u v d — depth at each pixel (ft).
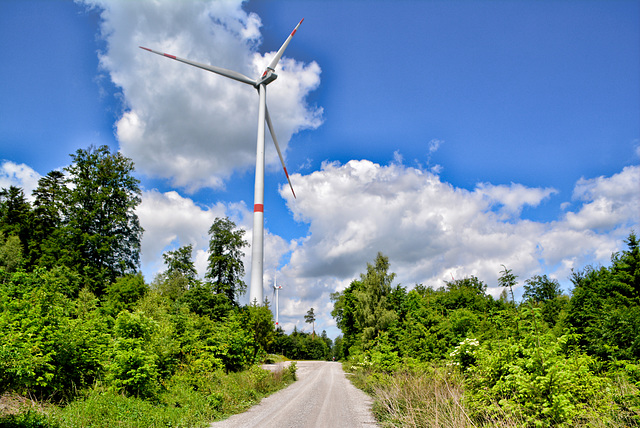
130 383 31.27
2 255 86.63
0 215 116.67
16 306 28.94
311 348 318.86
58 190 116.47
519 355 23.07
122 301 85.66
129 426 24.26
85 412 24.56
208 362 49.03
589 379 21.09
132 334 35.78
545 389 19.25
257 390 52.80
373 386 52.24
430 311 68.28
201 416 31.68
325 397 49.83
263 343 131.34
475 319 56.18
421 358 58.59
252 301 140.05
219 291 153.07
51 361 27.96
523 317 23.38
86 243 106.83
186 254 158.71
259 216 172.45
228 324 70.54
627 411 19.30
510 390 21.75
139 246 123.85
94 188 115.34
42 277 33.63
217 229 161.48
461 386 27.66
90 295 55.21
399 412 29.35
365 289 101.55
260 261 166.20
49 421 21.76
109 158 120.06
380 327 91.66
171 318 49.88
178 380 40.22
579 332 49.19
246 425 29.96
